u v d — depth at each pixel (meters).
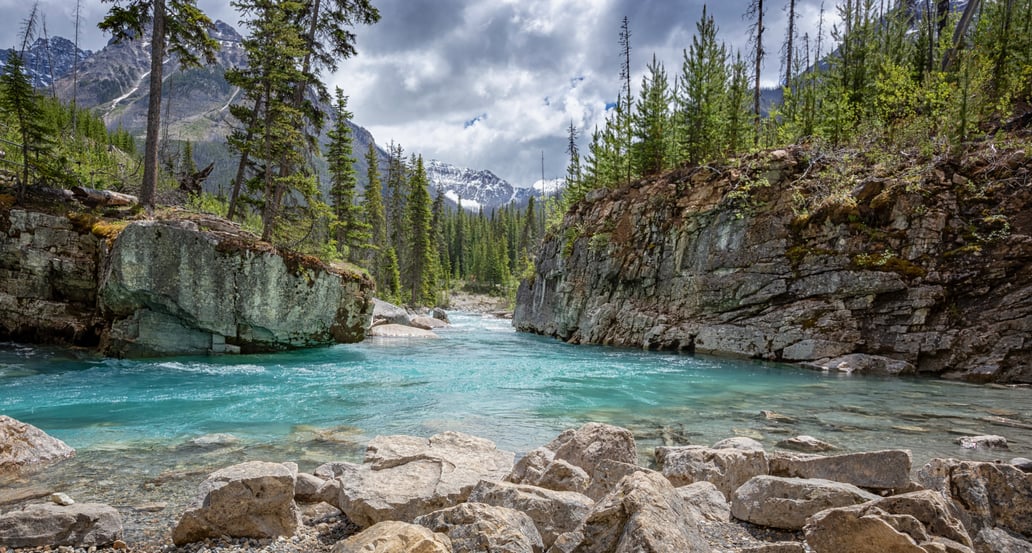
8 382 13.24
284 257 20.53
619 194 33.00
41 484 6.49
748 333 23.02
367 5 27.08
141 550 4.74
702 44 30.97
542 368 18.84
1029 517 4.83
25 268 17.48
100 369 15.30
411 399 12.78
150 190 21.08
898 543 4.00
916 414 11.66
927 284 19.06
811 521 4.51
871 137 23.91
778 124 31.33
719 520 5.36
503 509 4.44
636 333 28.56
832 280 21.02
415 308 57.81
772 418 11.12
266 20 22.77
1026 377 16.53
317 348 22.91
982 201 19.20
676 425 10.51
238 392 13.01
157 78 21.38
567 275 34.84
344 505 5.49
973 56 23.84
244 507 4.98
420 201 59.59
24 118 19.59
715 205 25.48
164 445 8.41
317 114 27.11
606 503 4.21
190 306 17.83
